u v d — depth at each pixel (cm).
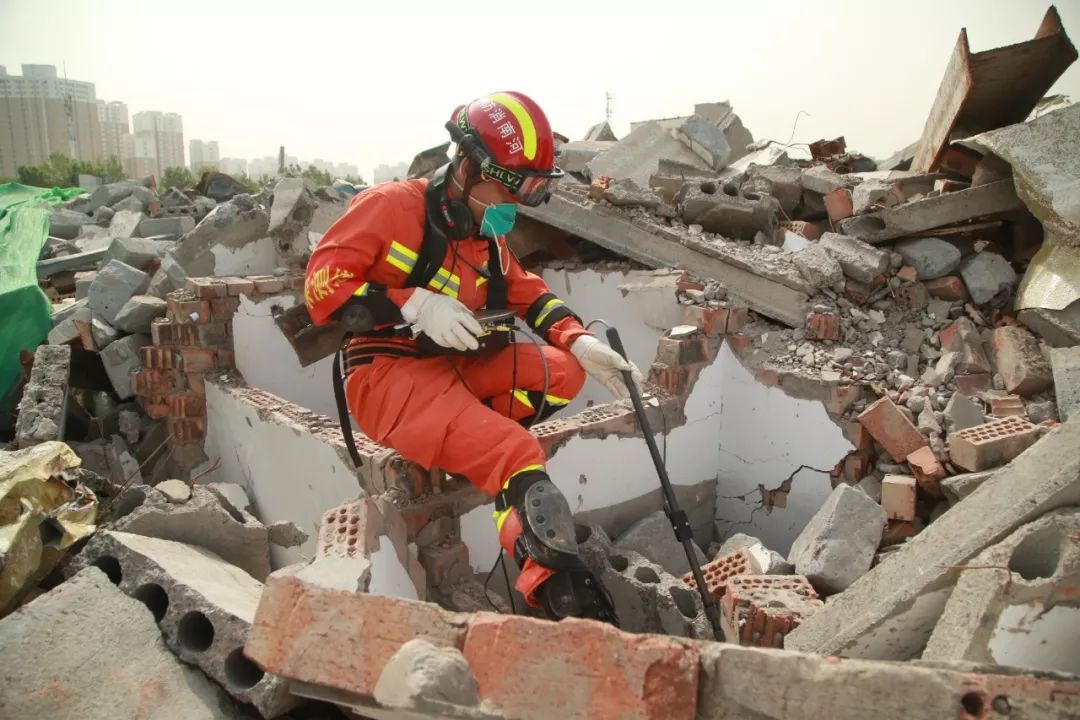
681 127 760
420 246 273
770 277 467
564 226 551
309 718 232
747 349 443
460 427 258
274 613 184
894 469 386
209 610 232
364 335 280
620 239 534
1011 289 469
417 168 586
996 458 355
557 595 232
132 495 316
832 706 148
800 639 255
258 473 434
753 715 153
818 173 624
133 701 222
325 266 259
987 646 195
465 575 311
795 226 588
